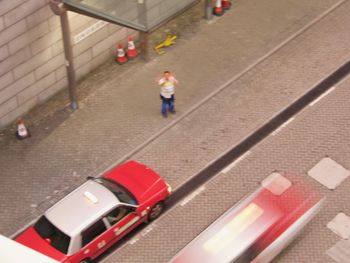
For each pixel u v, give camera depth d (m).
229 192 17.27
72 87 18.91
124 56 20.78
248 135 18.66
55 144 18.55
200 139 18.58
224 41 21.48
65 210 15.25
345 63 20.69
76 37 19.19
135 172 16.64
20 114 19.16
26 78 18.59
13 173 17.84
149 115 19.22
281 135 18.61
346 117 19.06
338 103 19.44
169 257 15.95
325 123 18.89
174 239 16.30
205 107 19.44
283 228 15.08
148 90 19.98
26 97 19.00
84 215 15.09
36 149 18.42
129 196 15.91
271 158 18.02
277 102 19.53
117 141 18.56
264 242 14.73
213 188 17.36
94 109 19.45
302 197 16.12
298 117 19.08
